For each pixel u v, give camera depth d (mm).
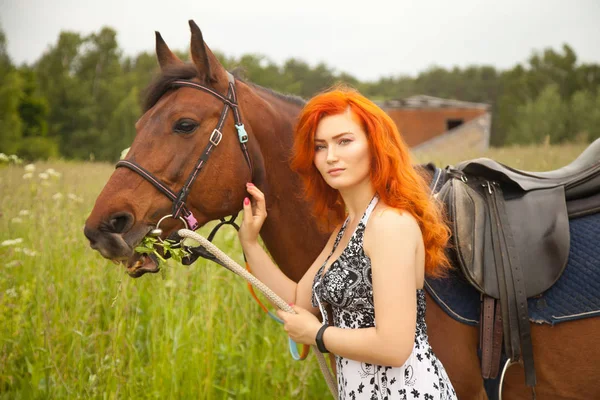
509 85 44812
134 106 36375
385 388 1445
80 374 2607
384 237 1397
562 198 1838
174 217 1803
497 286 1732
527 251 1762
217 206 1876
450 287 1812
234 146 1875
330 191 1769
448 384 1512
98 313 2945
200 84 1856
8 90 28359
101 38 42625
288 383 2998
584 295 1745
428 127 31594
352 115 1491
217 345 3094
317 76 56219
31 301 3158
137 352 2975
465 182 1903
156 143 1795
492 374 1775
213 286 3188
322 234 2076
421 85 79062
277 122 2023
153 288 3369
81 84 39125
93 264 3268
